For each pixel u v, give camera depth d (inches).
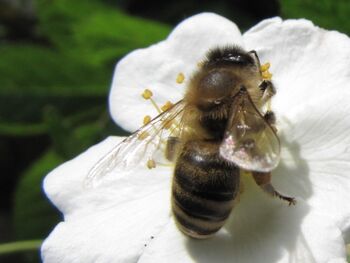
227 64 2.6
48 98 4.2
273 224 2.7
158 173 2.9
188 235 2.6
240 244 2.7
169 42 3.1
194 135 2.6
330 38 2.8
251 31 3.0
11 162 4.8
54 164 4.2
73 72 4.2
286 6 3.4
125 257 2.8
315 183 2.7
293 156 2.7
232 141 2.4
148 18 4.4
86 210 2.9
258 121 2.4
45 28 4.1
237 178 2.5
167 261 2.7
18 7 4.6
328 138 2.7
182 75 3.0
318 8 3.4
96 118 4.2
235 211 2.7
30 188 4.2
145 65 3.1
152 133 2.7
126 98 3.1
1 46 4.2
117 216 2.8
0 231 4.7
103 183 2.9
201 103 2.6
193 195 2.5
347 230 2.6
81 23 4.1
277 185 2.7
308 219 2.6
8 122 4.2
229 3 4.3
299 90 2.8
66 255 2.8
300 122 2.7
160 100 3.0
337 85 2.7
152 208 2.8
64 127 3.9
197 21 3.1
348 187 2.6
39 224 4.2
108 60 4.1
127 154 2.7
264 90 2.7
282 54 2.9
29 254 4.0
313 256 2.5
